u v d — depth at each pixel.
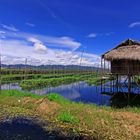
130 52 30.02
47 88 52.31
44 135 17.62
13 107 26.94
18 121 21.28
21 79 68.19
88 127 18.94
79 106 24.08
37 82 56.12
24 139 16.78
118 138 16.78
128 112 21.78
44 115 23.20
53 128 19.20
